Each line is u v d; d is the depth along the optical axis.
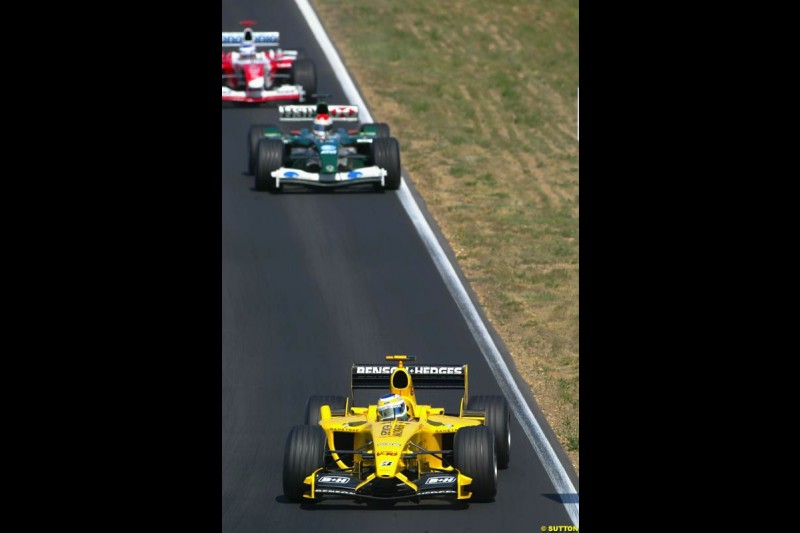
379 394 73.00
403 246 99.94
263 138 117.56
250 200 110.31
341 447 62.84
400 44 172.38
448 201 115.12
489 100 154.88
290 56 146.75
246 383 73.69
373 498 56.97
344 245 99.50
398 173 114.62
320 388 73.38
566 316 86.69
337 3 187.12
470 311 86.69
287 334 81.31
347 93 147.38
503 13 192.75
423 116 144.62
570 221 111.50
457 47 175.50
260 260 95.06
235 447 65.44
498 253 101.00
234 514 57.62
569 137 143.50
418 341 80.88
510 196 118.88
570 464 63.81
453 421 62.09
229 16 175.62
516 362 78.62
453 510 58.06
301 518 57.16
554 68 171.12
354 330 82.38
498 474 62.44
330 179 112.56
